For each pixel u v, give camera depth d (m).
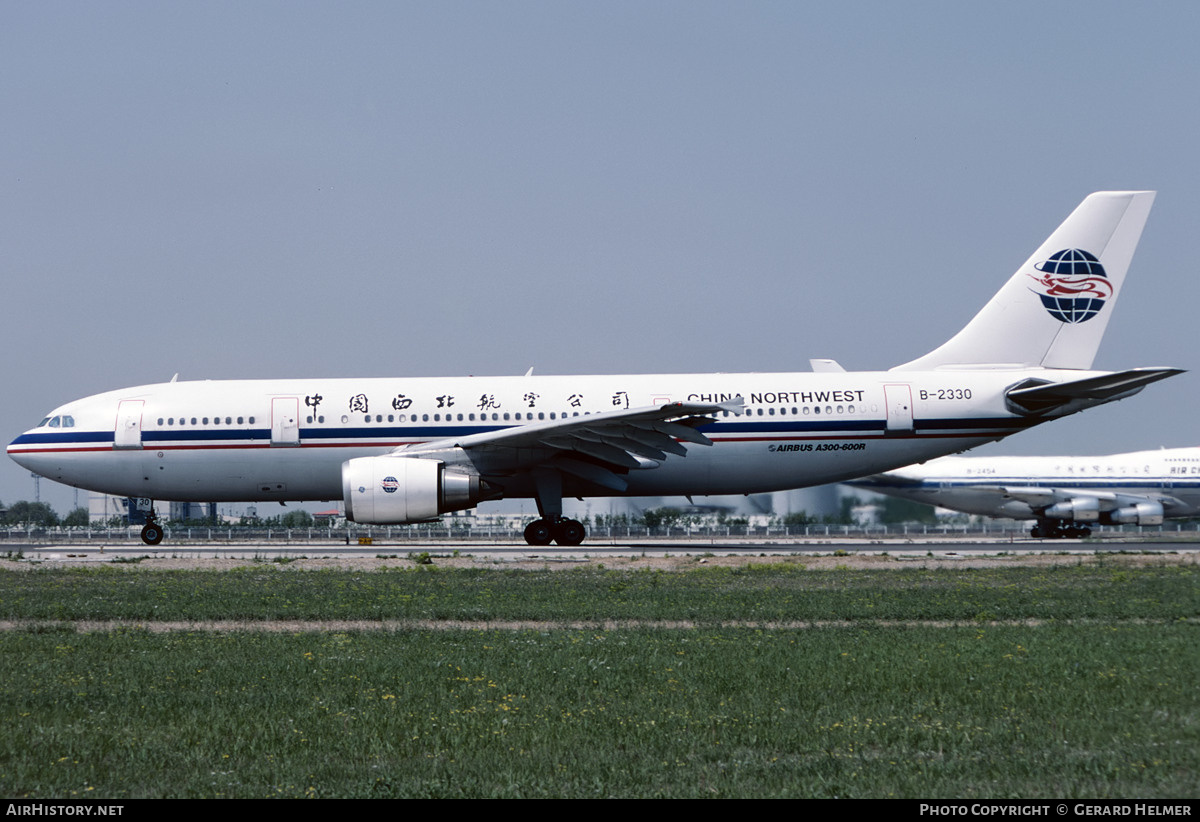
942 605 77.62
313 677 51.25
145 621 73.75
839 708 43.88
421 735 40.22
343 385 144.62
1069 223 148.62
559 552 134.88
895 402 141.75
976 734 39.31
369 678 51.09
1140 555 126.25
